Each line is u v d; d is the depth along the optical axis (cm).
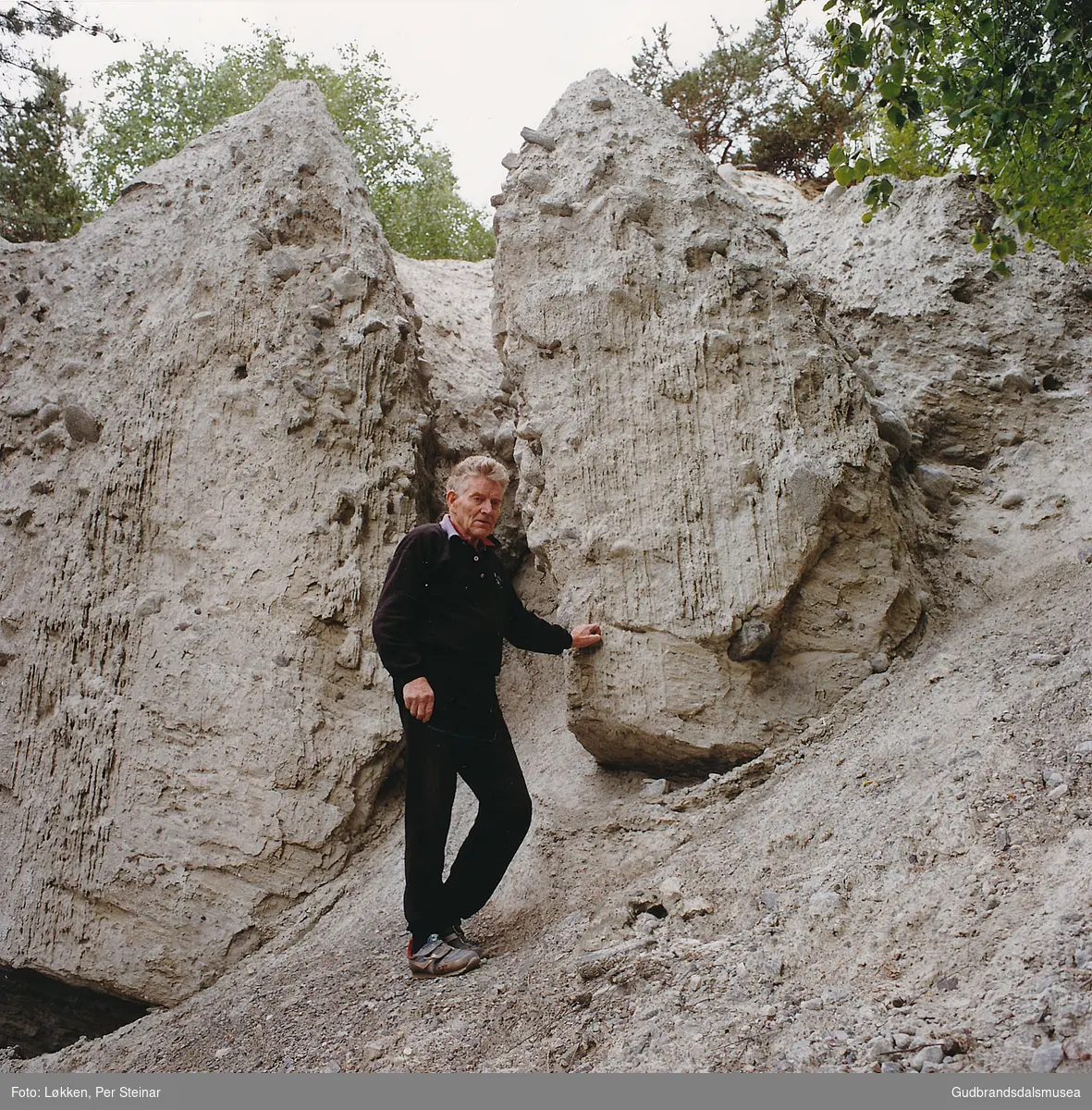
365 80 1377
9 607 563
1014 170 588
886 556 457
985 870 297
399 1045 333
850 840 343
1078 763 318
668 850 401
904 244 630
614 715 443
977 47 511
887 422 516
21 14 856
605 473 471
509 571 620
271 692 519
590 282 498
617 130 545
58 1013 520
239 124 675
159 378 579
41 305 644
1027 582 470
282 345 571
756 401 470
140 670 532
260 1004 418
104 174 1252
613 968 325
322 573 536
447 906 381
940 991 262
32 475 593
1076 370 577
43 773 525
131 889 499
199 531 552
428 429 593
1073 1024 230
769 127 1187
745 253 500
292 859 502
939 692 409
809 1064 248
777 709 438
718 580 445
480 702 378
